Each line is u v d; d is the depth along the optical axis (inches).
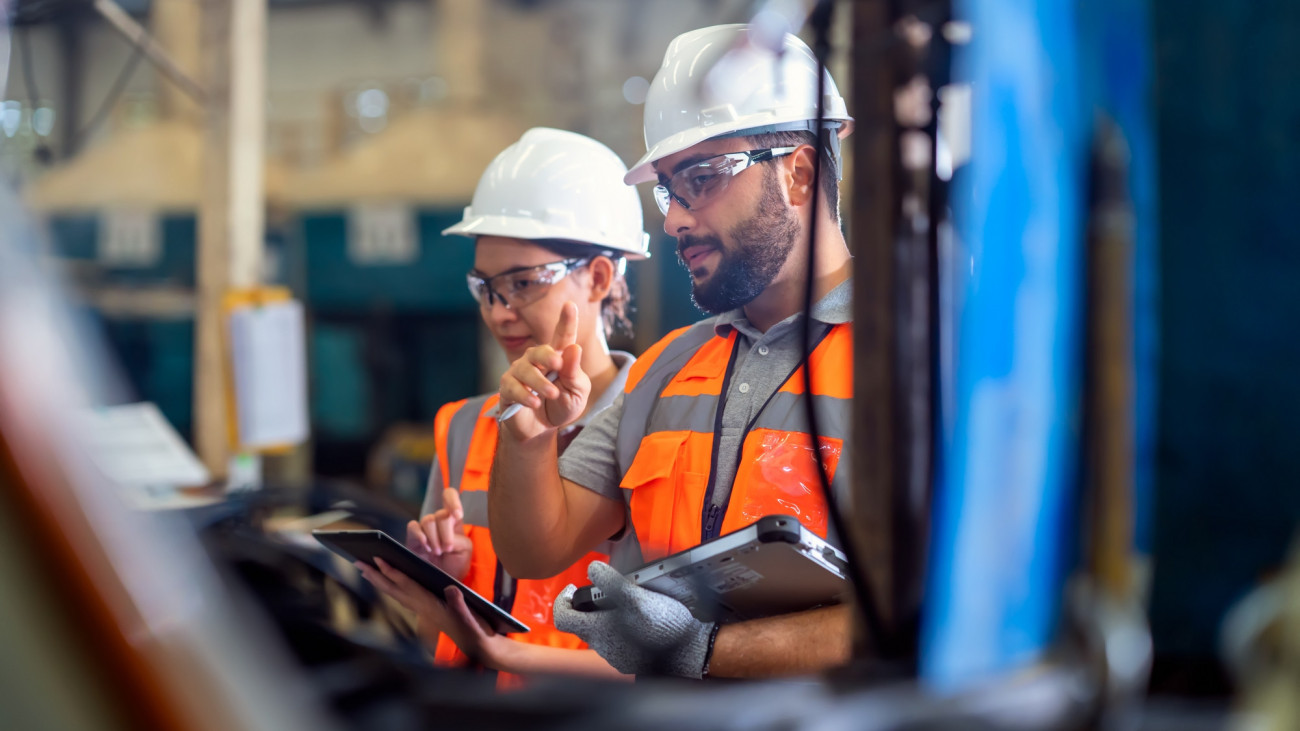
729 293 53.8
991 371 36.3
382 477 241.6
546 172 65.2
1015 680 32.5
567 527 56.5
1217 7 90.7
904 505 35.6
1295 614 27.0
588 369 65.7
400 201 265.1
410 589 52.3
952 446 35.9
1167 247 94.4
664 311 109.8
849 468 36.6
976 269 36.5
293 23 358.6
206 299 138.9
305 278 269.6
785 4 35.4
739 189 52.8
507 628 52.5
